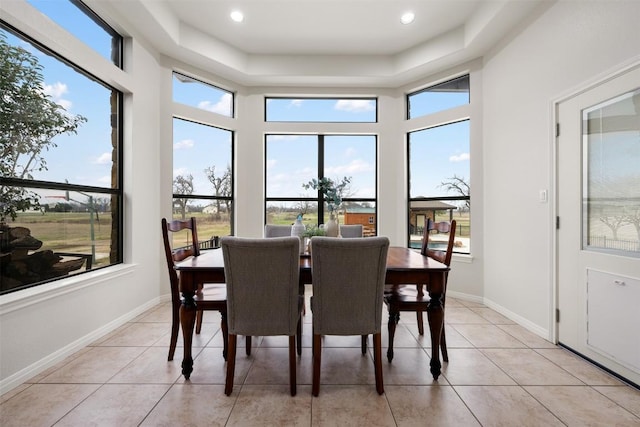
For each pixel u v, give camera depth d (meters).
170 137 3.37
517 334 2.47
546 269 2.36
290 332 1.64
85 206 2.42
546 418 1.46
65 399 1.59
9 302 1.66
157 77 3.23
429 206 3.88
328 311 1.63
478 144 3.32
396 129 4.09
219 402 1.58
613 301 1.83
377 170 4.18
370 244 1.56
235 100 4.00
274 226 3.04
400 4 2.89
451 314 2.95
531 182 2.54
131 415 1.47
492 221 3.11
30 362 1.79
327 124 4.14
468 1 2.83
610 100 1.86
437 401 1.59
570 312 2.15
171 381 1.77
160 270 3.28
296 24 3.20
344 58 3.79
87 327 2.24
